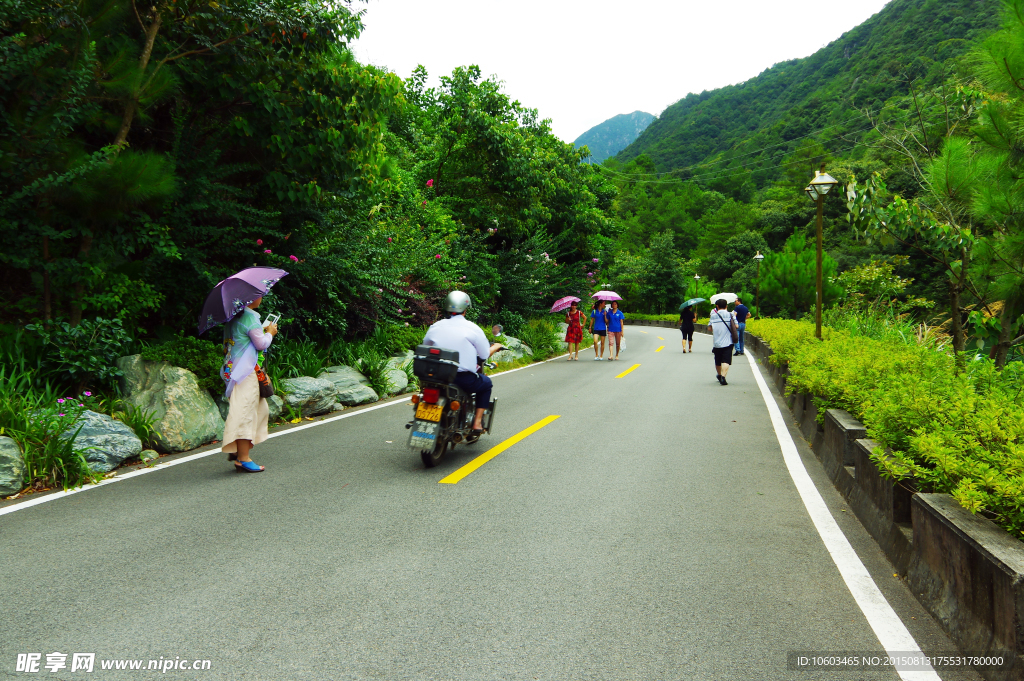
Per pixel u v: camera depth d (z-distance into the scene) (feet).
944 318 68.18
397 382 38.01
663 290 204.33
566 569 12.60
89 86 24.61
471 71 77.56
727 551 13.62
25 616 10.53
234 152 32.73
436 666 9.11
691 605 11.08
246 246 32.78
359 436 25.36
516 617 10.59
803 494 17.95
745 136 538.47
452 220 67.46
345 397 32.83
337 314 38.68
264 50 28.78
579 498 17.42
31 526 14.88
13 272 26.84
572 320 64.85
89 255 25.49
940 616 10.35
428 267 53.52
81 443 19.35
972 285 26.21
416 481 18.97
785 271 120.57
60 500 16.90
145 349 24.34
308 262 36.11
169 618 10.48
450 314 22.44
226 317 19.63
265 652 9.46
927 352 24.07
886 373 21.38
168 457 21.81
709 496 17.71
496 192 73.26
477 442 24.62
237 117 30.25
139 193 24.35
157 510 16.11
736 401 36.09
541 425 28.27
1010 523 10.12
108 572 12.31
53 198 23.85
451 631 10.12
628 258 222.07
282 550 13.50
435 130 75.97
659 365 58.34
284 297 35.65
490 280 69.72
